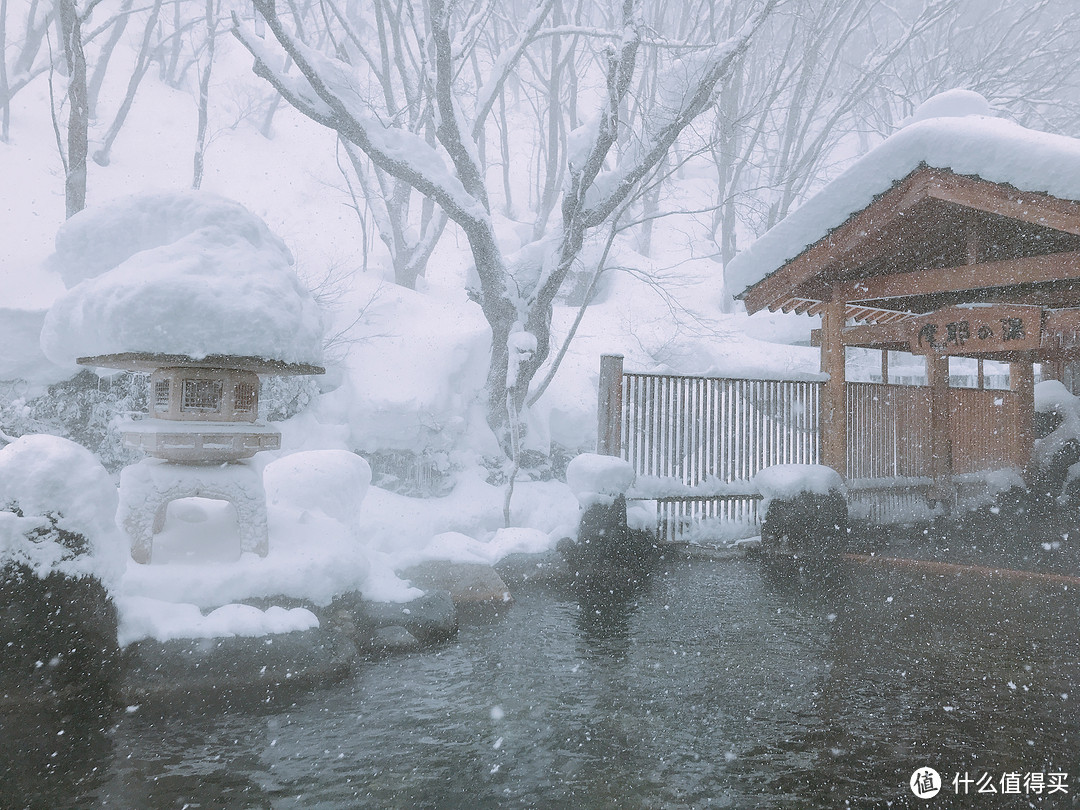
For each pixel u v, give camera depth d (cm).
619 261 2262
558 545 809
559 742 362
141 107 2575
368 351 1422
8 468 395
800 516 890
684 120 1236
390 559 680
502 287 1305
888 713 398
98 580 408
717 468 962
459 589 660
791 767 335
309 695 423
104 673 400
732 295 1007
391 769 331
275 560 511
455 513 1119
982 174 741
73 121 1398
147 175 2205
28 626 378
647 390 920
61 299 500
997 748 355
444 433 1310
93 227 509
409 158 1227
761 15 1191
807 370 1731
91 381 1141
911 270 1024
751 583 746
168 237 514
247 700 411
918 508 1123
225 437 502
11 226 1667
